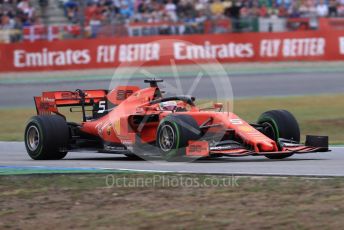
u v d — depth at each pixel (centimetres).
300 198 2377
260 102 6756
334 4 10225
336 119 5544
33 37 9125
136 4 9762
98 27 9281
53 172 3000
